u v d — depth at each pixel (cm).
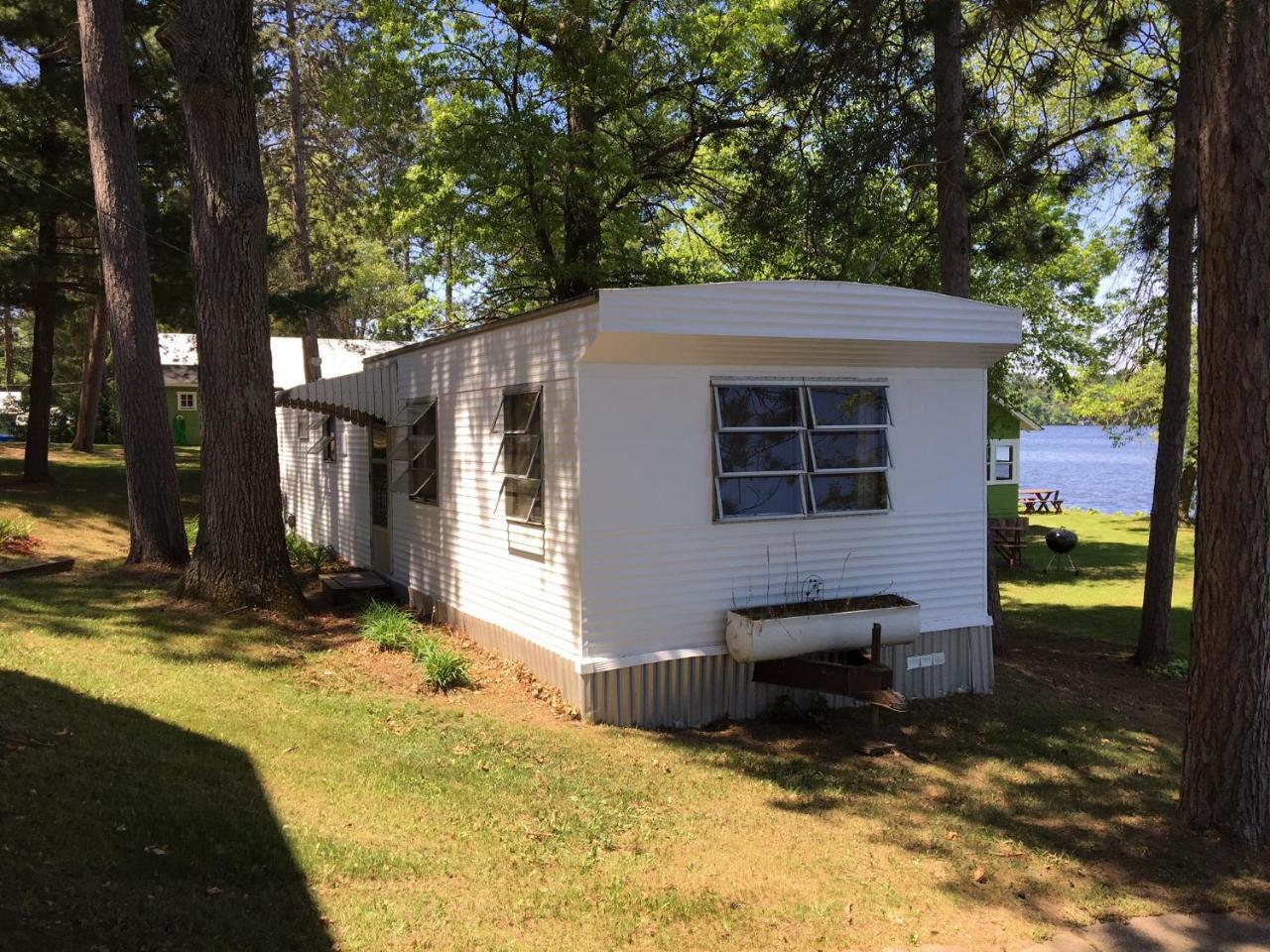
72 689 566
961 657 834
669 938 383
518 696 712
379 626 812
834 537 764
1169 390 1067
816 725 726
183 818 405
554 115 1497
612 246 1638
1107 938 412
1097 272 1814
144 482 1073
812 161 1109
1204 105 507
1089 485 4931
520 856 443
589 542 668
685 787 567
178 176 1620
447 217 1552
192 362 3384
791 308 690
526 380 743
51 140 1502
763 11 1410
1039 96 933
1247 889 468
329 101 1630
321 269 3088
